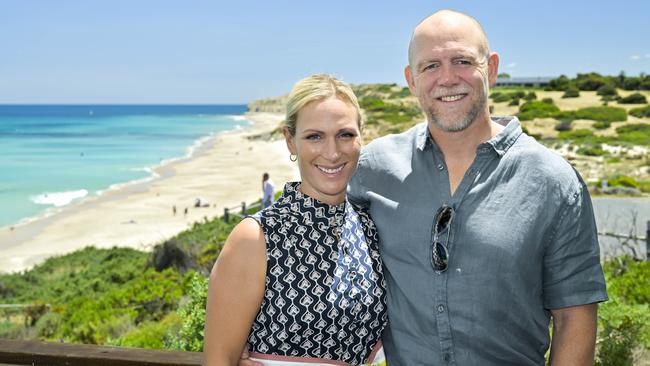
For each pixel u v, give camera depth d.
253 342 2.23
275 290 2.16
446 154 2.46
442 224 2.36
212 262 14.95
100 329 10.09
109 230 28.12
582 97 67.25
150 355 3.04
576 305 2.32
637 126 43.44
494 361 2.36
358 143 2.29
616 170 24.64
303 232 2.21
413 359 2.41
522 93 68.25
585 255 2.31
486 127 2.44
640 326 4.33
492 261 2.29
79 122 161.62
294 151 2.34
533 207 2.29
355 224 2.38
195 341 4.58
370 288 2.32
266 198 17.94
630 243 10.32
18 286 18.00
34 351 3.08
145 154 68.38
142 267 17.73
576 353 2.32
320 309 2.17
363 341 2.33
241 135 100.94
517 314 2.33
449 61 2.37
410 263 2.40
